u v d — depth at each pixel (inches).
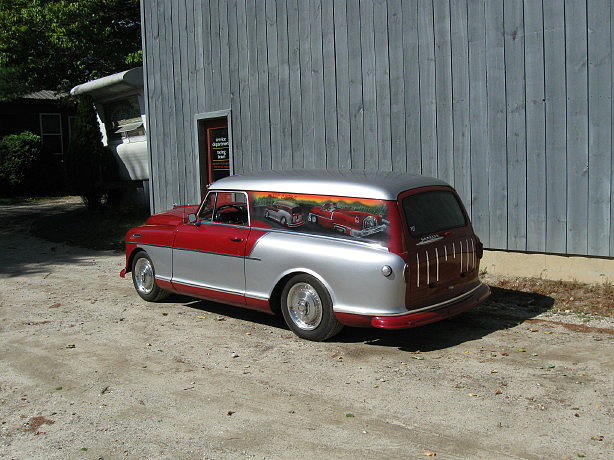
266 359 249.1
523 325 281.0
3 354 263.7
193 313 321.7
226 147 500.4
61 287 394.3
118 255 507.5
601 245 315.6
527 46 331.6
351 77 404.8
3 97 943.0
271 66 450.9
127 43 925.8
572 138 320.8
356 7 397.4
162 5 531.8
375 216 248.8
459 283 267.7
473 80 352.2
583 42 313.4
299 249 263.7
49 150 1102.4
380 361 242.8
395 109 385.7
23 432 191.2
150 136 562.6
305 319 267.1
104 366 246.7
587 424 183.9
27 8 900.0
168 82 535.8
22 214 808.3
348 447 175.5
